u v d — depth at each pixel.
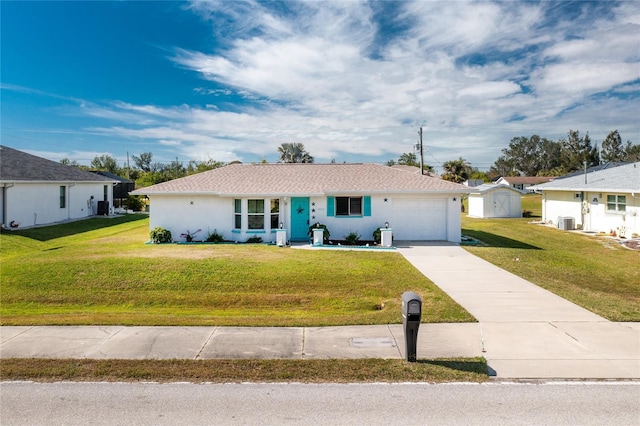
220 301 11.16
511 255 16.91
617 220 23.34
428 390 5.92
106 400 5.69
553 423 5.02
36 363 6.91
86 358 7.14
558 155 116.50
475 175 74.75
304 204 20.28
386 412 5.32
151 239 19.67
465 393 5.82
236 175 22.20
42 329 8.66
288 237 20.09
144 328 8.70
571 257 17.09
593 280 13.41
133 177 65.69
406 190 19.94
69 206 30.25
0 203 23.59
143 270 13.23
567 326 8.55
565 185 27.45
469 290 11.49
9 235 21.36
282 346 7.66
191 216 20.23
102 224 28.61
